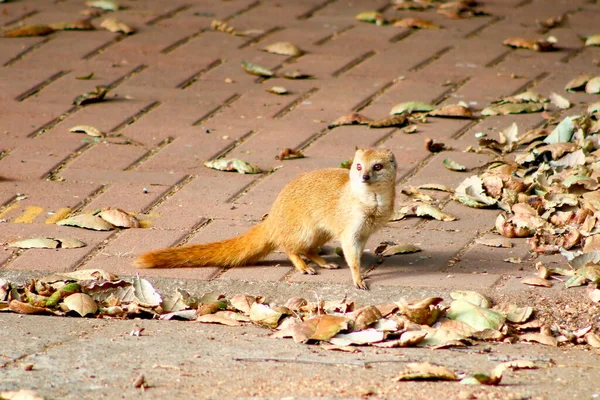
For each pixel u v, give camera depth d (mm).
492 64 14977
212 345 7160
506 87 13992
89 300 8188
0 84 14391
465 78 14414
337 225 8977
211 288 8773
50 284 8586
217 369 6512
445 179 11148
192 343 7211
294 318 7844
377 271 9000
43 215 10414
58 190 11070
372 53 15617
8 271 9023
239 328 7801
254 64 15164
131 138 12609
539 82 14172
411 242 9617
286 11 17812
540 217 9750
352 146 12242
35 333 7445
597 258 8602
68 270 9062
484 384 6219
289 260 9586
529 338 7543
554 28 16594
